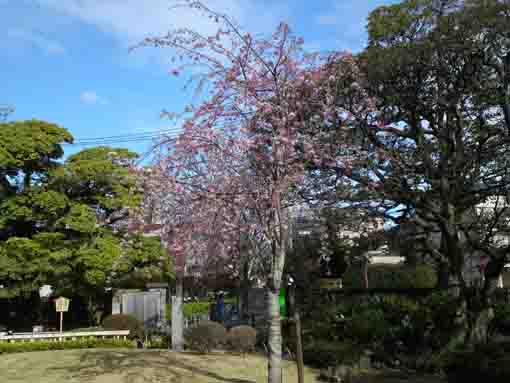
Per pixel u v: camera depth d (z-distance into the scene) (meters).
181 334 13.66
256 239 9.23
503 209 13.86
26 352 13.43
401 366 12.03
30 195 18.70
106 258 17.39
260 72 8.52
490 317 12.75
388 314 14.98
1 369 10.70
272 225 8.32
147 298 17.95
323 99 9.38
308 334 14.76
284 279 13.99
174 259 10.20
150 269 18.12
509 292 18.16
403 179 12.46
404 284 23.09
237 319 18.36
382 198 12.85
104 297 21.05
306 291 17.59
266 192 8.17
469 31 11.11
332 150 9.16
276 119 8.16
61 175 18.72
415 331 13.54
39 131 19.62
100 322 20.75
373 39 12.38
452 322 13.52
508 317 15.07
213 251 9.92
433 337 13.23
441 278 16.86
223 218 8.65
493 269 12.70
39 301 20.62
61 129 20.17
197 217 8.79
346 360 11.85
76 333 15.09
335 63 9.39
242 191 8.23
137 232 10.34
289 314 15.91
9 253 17.61
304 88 8.81
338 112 9.66
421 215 13.41
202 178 8.53
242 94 8.23
